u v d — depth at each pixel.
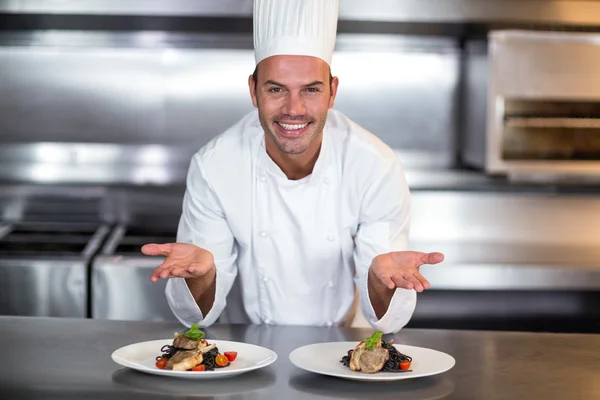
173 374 1.54
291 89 1.91
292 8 1.90
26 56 3.97
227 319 2.43
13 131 4.00
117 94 4.02
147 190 3.84
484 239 3.91
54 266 3.23
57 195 3.85
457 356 1.79
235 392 1.51
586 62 3.67
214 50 4.02
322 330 2.00
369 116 4.10
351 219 2.18
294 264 2.19
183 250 1.80
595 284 3.45
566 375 1.66
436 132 4.12
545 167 3.72
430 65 4.09
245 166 2.15
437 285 3.41
